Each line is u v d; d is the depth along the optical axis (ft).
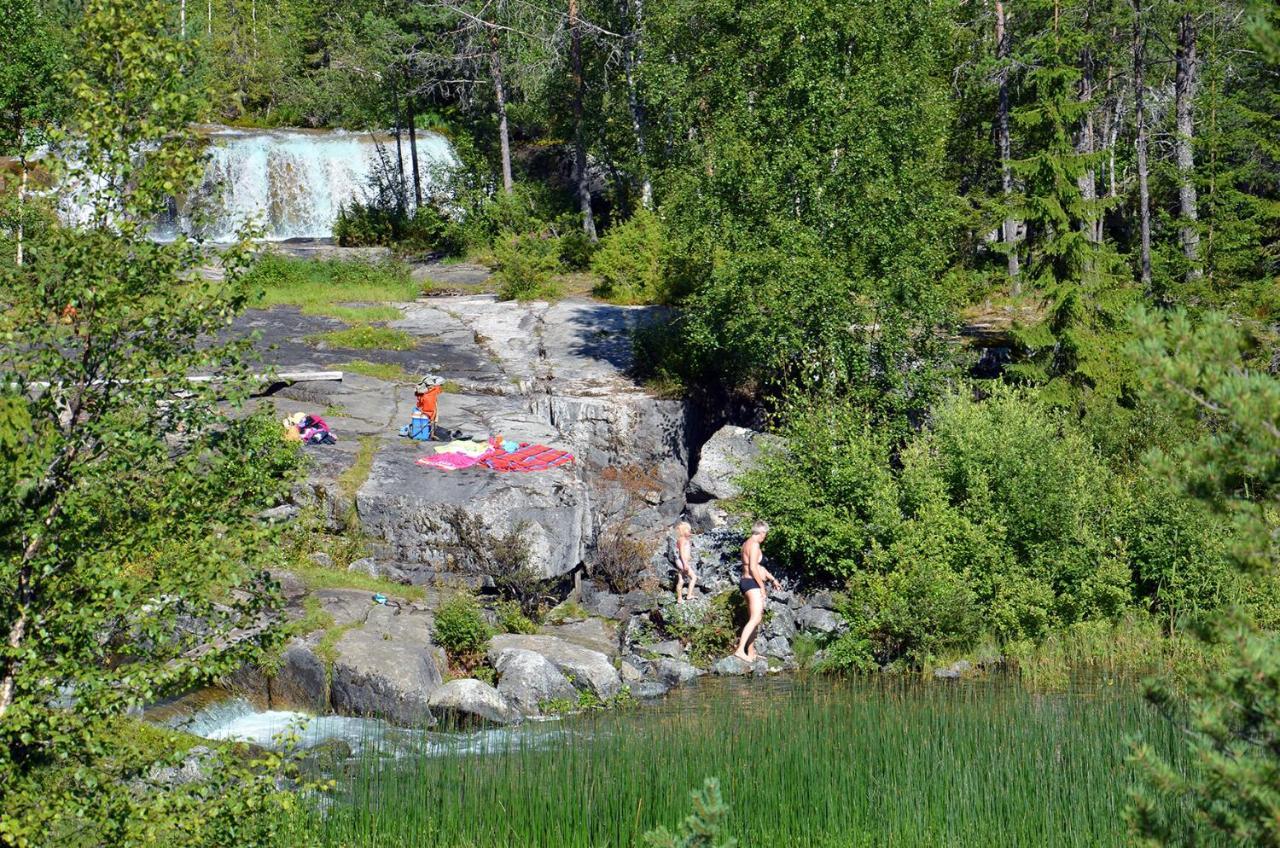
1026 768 69.36
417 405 148.77
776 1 157.99
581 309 214.48
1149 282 190.80
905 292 149.38
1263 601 114.01
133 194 45.27
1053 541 123.85
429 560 120.67
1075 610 122.01
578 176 286.25
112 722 43.91
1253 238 205.46
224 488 46.47
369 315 207.00
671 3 193.26
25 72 190.70
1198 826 39.65
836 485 129.49
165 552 45.27
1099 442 144.97
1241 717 35.01
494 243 276.41
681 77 176.45
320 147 321.32
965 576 121.39
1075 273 161.38
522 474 132.36
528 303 221.05
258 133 325.83
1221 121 238.68
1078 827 61.57
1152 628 118.21
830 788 66.74
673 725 84.28
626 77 276.62
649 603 127.34
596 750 76.23
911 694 98.99
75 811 41.24
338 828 62.08
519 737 85.87
